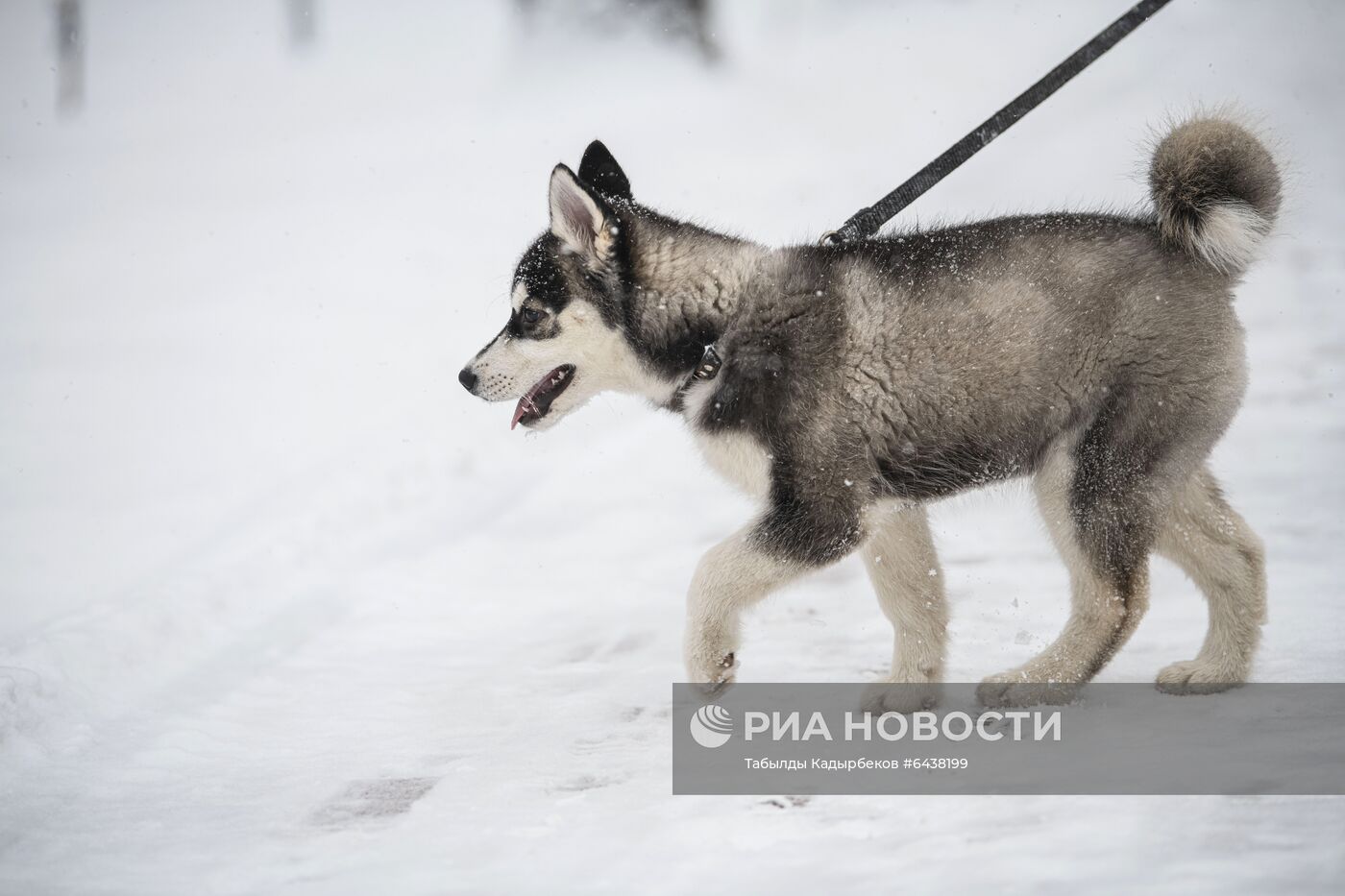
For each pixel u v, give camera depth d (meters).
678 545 10.60
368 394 15.32
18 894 4.95
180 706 7.43
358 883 4.85
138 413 14.95
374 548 10.70
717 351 6.98
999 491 7.59
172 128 32.66
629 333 7.37
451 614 9.23
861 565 9.89
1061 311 6.69
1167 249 6.81
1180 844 4.56
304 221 24.67
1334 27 30.59
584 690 7.43
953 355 6.70
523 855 5.02
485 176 26.64
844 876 4.57
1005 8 36.34
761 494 6.84
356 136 30.83
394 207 25.03
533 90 32.56
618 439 13.91
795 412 6.70
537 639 8.57
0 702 6.86
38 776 6.38
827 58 33.47
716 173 24.42
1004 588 8.89
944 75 30.91
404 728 6.92
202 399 15.44
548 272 7.45
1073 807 5.02
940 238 7.00
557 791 5.77
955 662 7.45
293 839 5.38
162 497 11.84
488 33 38.66
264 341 17.95
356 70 36.41
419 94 33.72
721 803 5.45
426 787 5.98
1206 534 6.93
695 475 12.52
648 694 7.25
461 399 15.02
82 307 20.20
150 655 8.11
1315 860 4.33
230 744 6.81
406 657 8.30
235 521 11.01
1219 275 6.83
